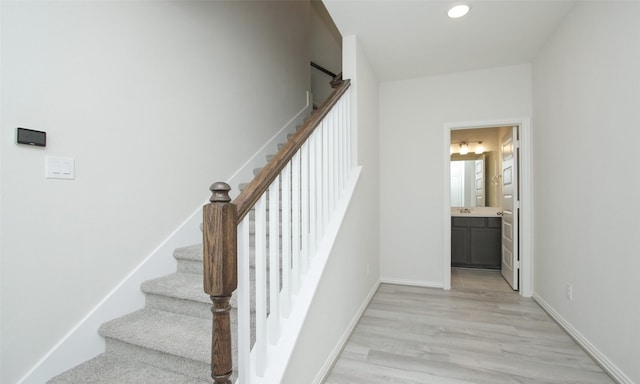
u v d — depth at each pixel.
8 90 1.25
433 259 3.40
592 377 1.71
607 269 1.74
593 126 1.87
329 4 2.04
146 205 1.87
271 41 3.33
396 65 3.08
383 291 3.25
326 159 1.85
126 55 1.75
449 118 3.33
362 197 2.63
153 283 1.79
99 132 1.60
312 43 4.68
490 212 4.77
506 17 2.21
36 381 1.34
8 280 1.26
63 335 1.44
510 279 3.44
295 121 3.81
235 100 2.71
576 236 2.09
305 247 1.58
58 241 1.42
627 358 1.57
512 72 3.09
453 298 3.03
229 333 0.90
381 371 1.79
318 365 1.59
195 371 1.37
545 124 2.65
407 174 3.50
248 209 0.99
